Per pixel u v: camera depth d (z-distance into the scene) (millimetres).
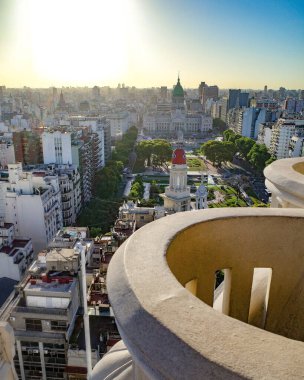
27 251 57188
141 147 152000
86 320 17484
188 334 3209
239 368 2855
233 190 117125
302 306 6469
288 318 6613
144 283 3908
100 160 123062
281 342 3086
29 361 36594
